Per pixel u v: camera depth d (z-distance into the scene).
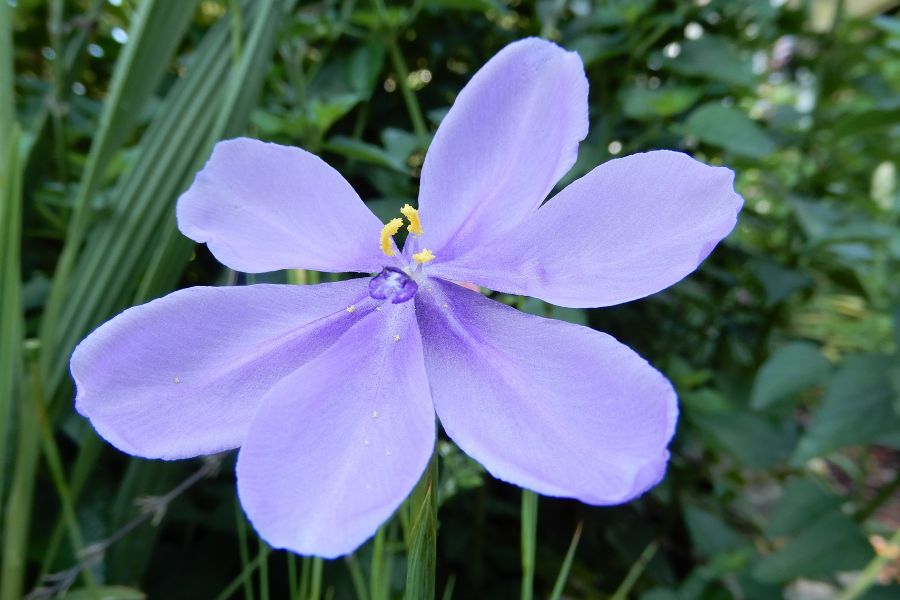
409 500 0.08
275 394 0.05
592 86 0.20
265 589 0.10
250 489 0.05
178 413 0.06
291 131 0.14
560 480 0.05
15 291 0.09
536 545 0.19
